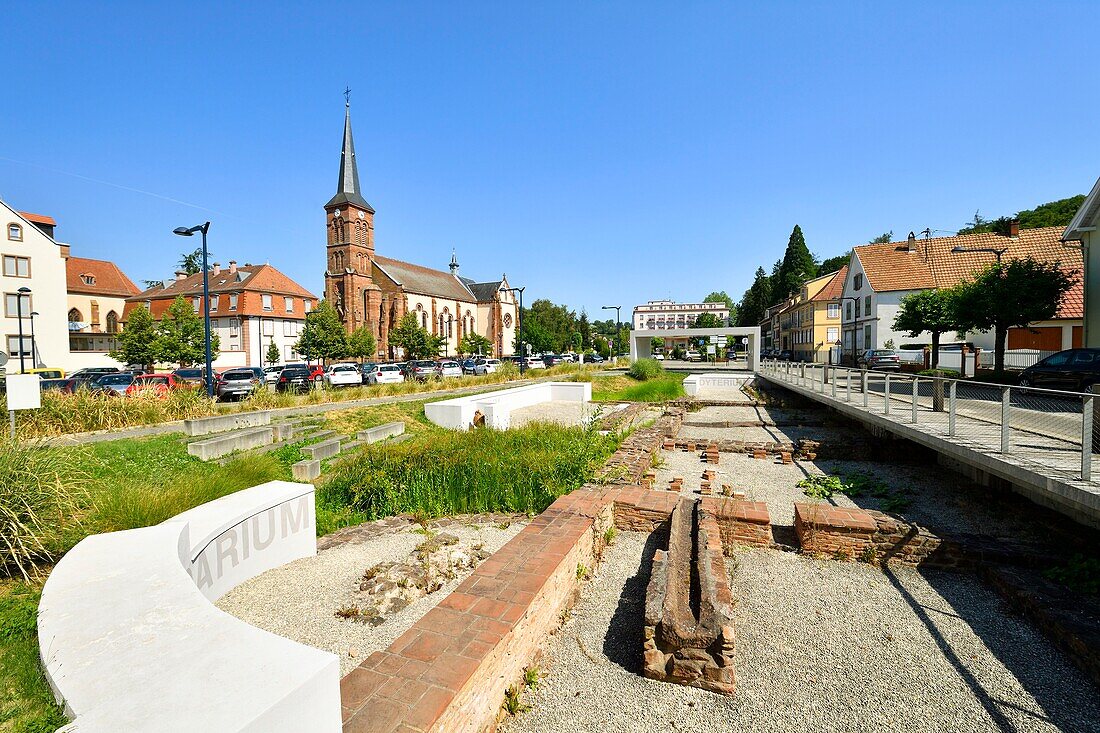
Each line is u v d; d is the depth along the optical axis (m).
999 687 4.09
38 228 39.50
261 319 52.88
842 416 17.03
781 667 4.34
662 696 3.95
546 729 3.59
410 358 57.41
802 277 79.81
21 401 7.43
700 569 4.86
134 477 7.99
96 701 2.06
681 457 12.25
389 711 2.69
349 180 59.84
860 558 6.43
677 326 111.00
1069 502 5.58
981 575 5.98
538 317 86.94
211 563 4.79
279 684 2.17
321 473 9.77
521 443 10.41
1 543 4.23
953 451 7.93
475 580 4.38
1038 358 21.50
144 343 39.47
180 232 20.28
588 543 5.89
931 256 35.91
